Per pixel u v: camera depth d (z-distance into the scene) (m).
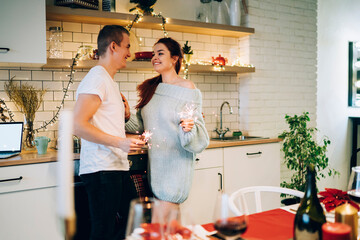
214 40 3.73
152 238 0.79
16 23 2.40
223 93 3.79
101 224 1.88
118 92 1.99
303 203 0.93
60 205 0.49
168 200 2.19
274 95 3.95
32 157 2.29
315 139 4.40
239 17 3.62
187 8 3.60
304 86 4.23
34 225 2.24
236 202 1.58
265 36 3.84
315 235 0.90
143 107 2.31
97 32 3.08
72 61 2.68
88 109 1.78
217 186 3.00
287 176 4.12
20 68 2.76
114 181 1.89
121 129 1.96
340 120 4.80
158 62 2.24
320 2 4.45
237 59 3.84
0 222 2.15
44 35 2.50
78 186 2.36
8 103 2.74
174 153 2.18
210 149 2.95
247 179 3.20
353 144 4.96
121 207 2.04
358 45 4.96
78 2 2.72
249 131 3.77
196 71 3.50
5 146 2.50
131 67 2.91
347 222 0.88
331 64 4.65
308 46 4.25
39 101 2.83
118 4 3.19
